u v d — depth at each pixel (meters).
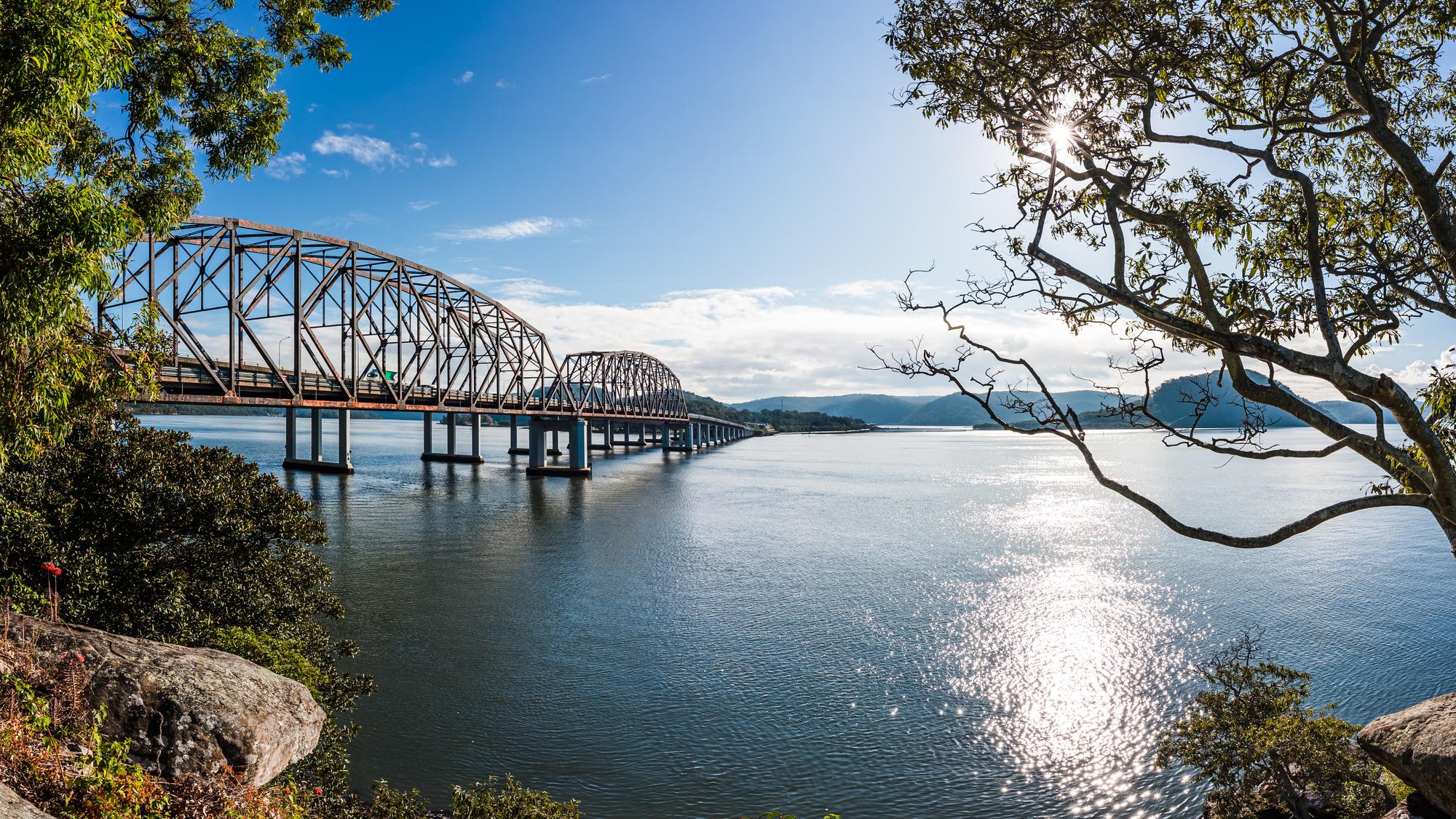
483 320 96.69
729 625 35.69
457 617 35.62
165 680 8.40
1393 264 9.48
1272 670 19.39
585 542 55.97
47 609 11.91
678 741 23.83
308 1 17.36
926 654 32.03
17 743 6.43
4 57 8.80
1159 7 7.77
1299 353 6.49
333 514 68.19
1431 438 6.42
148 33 15.65
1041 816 20.42
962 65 8.28
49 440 11.91
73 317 10.05
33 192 9.88
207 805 7.38
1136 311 6.95
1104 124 8.45
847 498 90.31
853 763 22.86
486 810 15.15
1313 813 17.80
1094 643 33.88
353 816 15.33
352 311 66.81
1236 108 8.25
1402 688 29.14
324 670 19.89
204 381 50.47
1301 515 78.12
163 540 18.61
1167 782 22.17
